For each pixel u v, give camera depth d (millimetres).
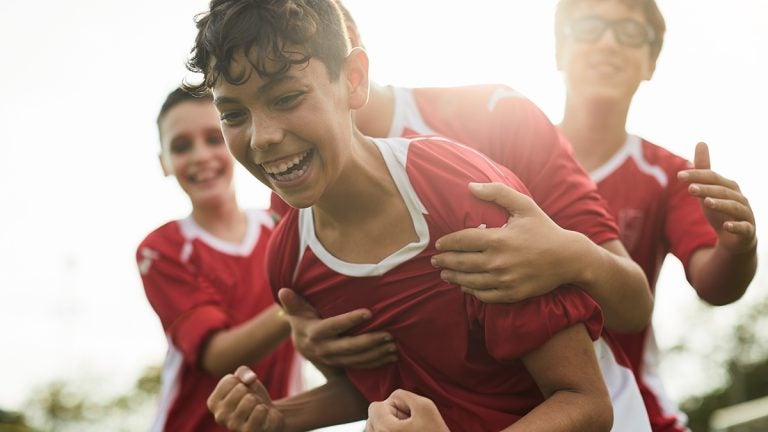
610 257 2703
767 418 15633
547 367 2543
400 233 2650
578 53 3887
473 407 2709
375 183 2611
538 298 2523
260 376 4379
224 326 4281
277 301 3076
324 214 2719
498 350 2559
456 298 2637
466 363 2688
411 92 3303
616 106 3873
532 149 3029
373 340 2768
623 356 3264
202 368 4258
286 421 3018
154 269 4520
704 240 3650
